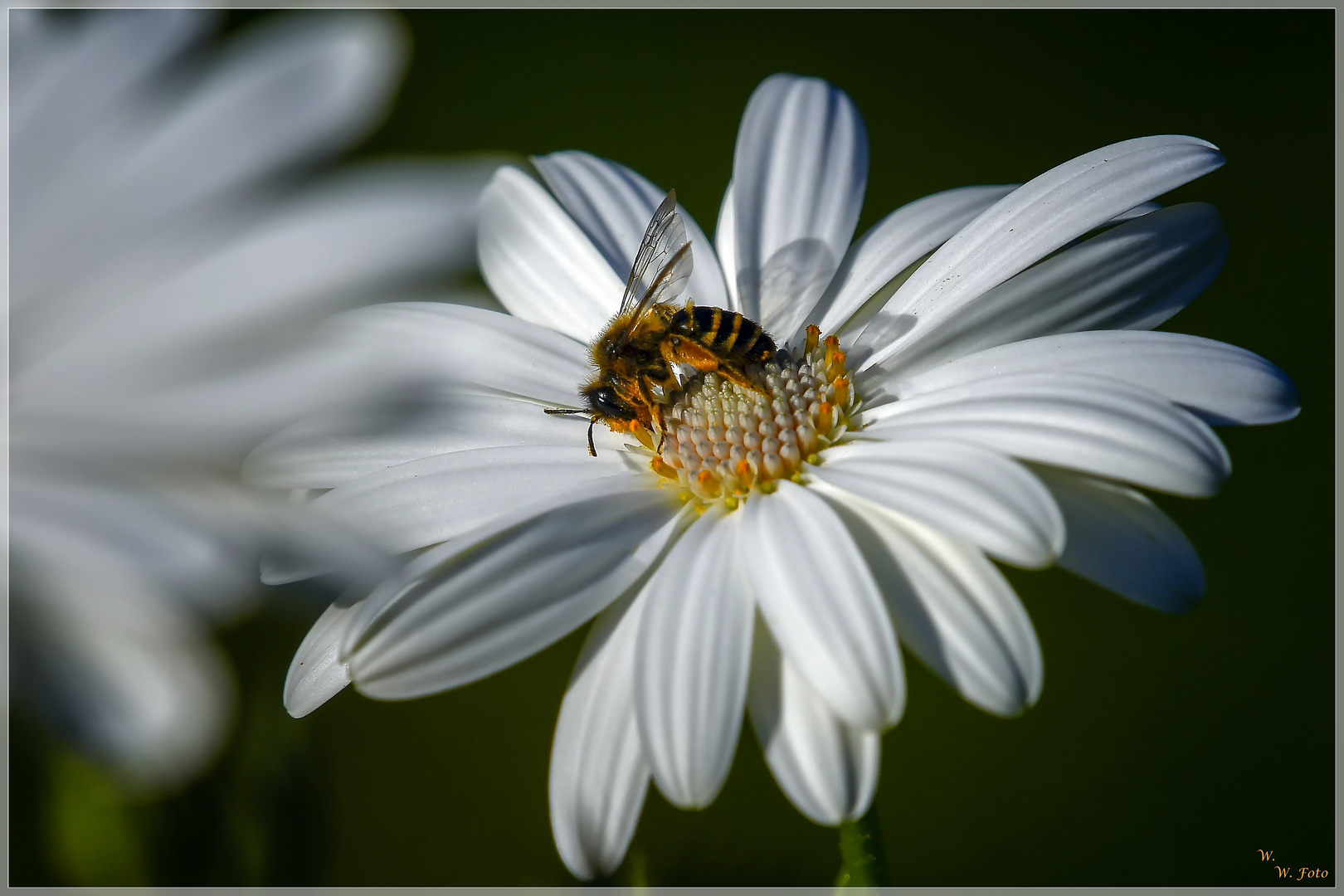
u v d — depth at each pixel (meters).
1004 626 0.23
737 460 0.25
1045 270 0.25
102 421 0.23
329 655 0.24
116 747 0.22
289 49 0.23
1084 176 0.25
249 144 0.23
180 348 0.23
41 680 0.22
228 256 0.23
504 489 0.25
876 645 0.23
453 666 0.24
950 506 0.24
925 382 0.25
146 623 0.22
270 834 0.23
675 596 0.24
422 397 0.24
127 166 0.23
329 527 0.23
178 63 0.23
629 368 0.25
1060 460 0.24
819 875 0.25
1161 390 0.24
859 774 0.23
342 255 0.23
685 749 0.23
